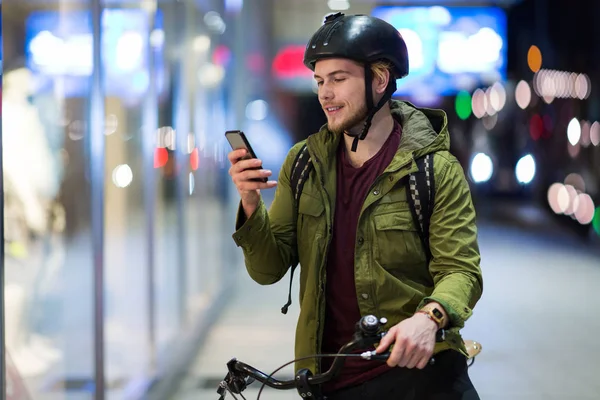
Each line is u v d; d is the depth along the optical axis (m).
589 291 6.92
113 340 3.62
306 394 1.57
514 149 14.39
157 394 4.12
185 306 5.24
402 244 1.70
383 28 1.71
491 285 7.25
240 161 1.71
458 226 1.67
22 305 2.64
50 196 2.92
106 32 3.46
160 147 4.71
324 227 1.77
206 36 6.36
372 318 1.44
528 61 13.16
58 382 3.02
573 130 11.37
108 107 3.55
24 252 2.66
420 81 13.56
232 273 7.93
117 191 3.77
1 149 2.27
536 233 11.09
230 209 8.22
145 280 4.34
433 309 1.49
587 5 11.77
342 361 1.49
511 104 14.01
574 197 11.16
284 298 6.95
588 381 4.30
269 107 16.28
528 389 4.16
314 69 1.80
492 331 5.46
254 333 5.61
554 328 5.53
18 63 2.56
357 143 1.76
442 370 1.71
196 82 5.89
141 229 4.30
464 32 13.20
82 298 3.28
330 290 1.79
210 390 4.23
